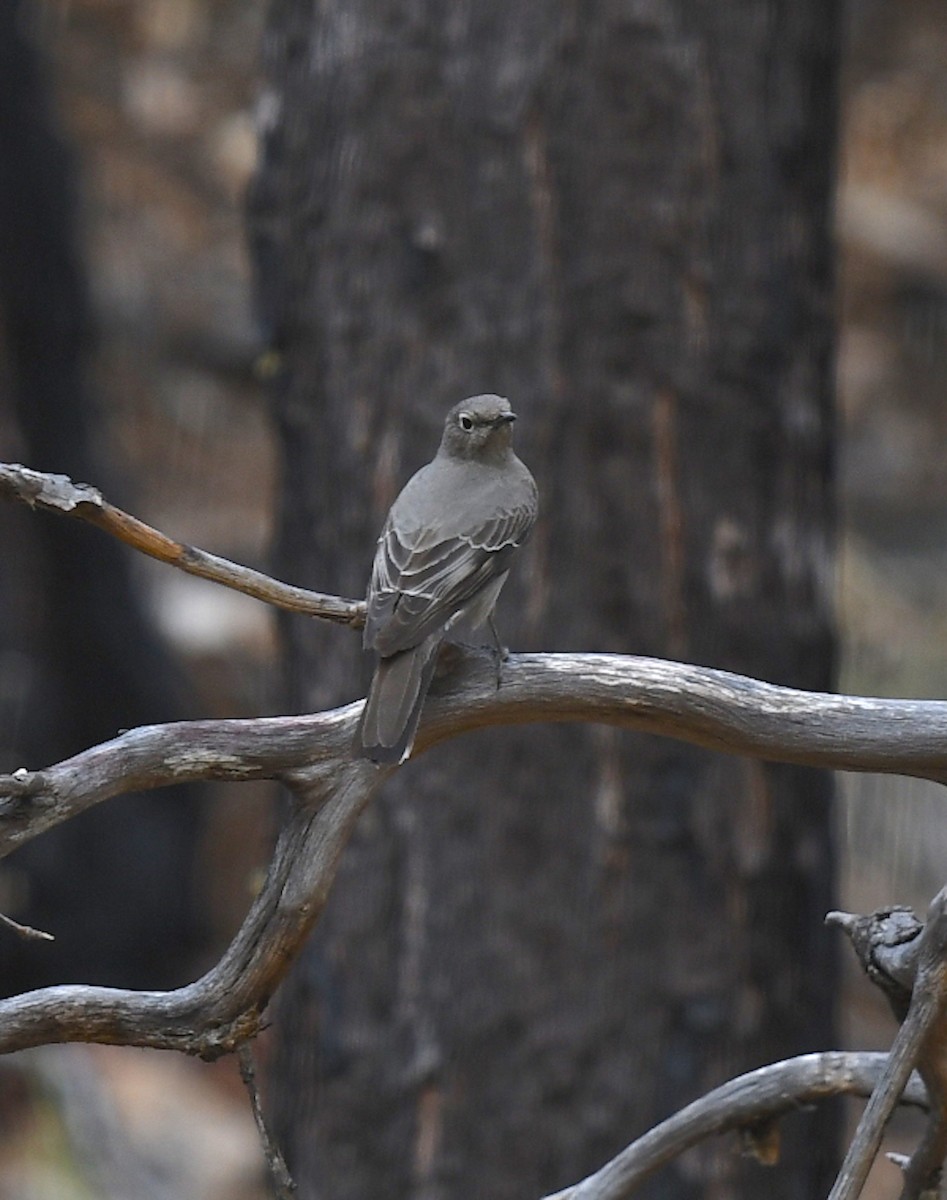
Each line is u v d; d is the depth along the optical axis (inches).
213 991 249.6
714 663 466.9
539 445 460.8
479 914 464.8
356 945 471.8
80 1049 745.0
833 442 496.4
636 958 464.8
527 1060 465.7
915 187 1314.0
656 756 464.4
